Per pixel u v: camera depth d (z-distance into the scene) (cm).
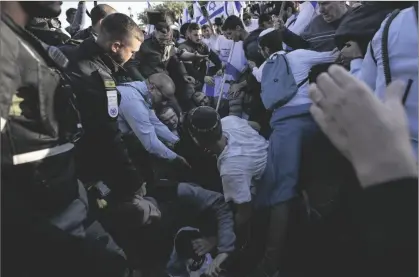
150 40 324
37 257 140
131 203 189
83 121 173
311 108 59
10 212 130
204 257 211
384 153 56
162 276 206
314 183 133
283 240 165
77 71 173
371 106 56
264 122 232
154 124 242
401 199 56
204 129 181
